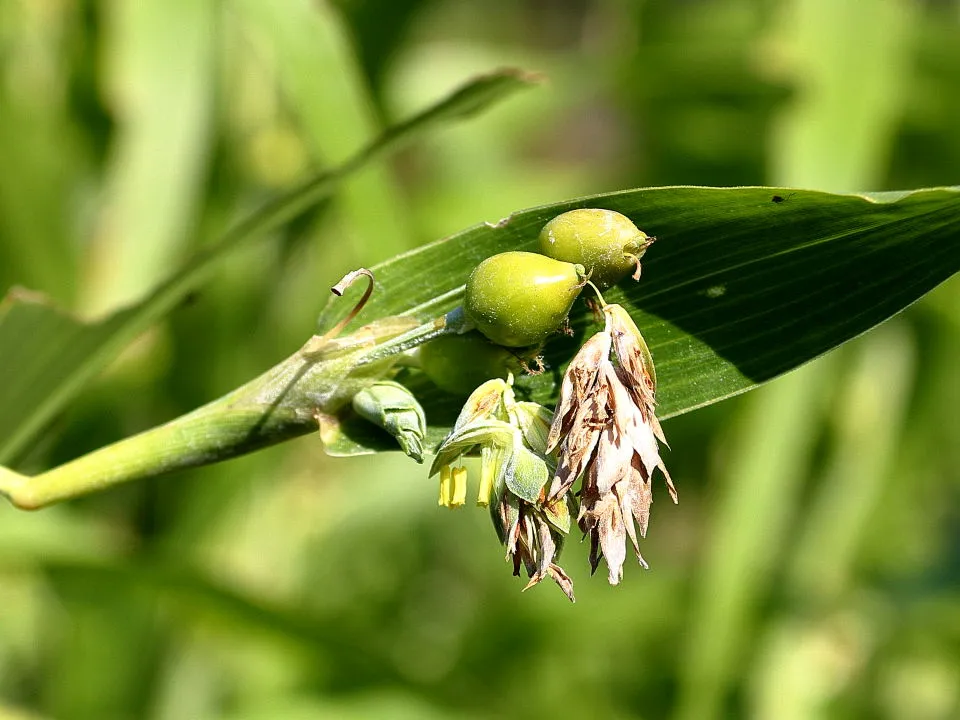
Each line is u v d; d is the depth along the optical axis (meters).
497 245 0.25
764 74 0.40
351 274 0.24
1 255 0.40
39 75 0.40
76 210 0.41
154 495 0.41
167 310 0.28
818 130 0.38
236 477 0.41
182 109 0.35
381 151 0.27
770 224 0.24
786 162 0.38
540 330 0.24
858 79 0.38
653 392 0.24
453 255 0.25
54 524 0.34
